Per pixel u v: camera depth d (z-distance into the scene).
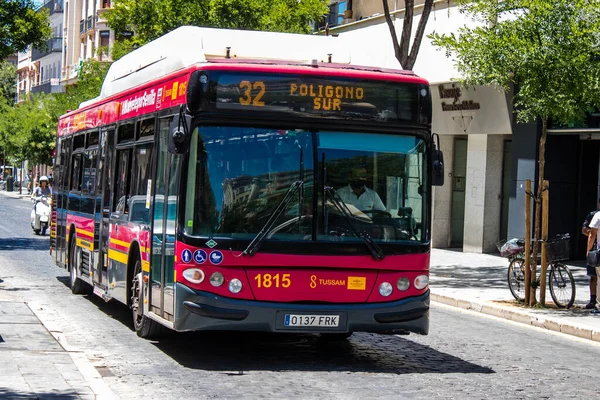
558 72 17.41
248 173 11.04
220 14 36.97
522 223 27.75
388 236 11.31
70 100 53.28
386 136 11.49
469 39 19.38
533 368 12.12
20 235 36.34
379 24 34.47
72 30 89.75
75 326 14.22
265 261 10.91
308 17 37.91
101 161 16.20
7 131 80.81
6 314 14.05
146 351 12.18
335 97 11.32
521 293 18.92
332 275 11.08
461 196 33.31
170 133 11.00
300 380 10.46
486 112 29.44
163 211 11.90
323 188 11.15
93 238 16.39
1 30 33.78
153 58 13.94
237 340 13.40
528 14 17.88
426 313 11.47
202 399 9.30
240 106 11.09
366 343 13.60
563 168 27.36
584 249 27.81
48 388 8.85
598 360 13.19
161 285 11.80
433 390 10.17
